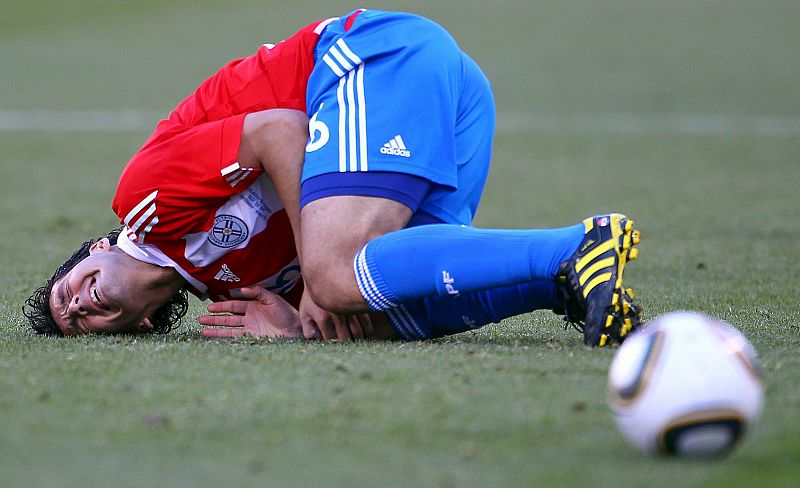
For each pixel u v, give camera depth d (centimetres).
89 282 1534
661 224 3050
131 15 10656
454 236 1368
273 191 1507
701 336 887
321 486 848
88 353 1353
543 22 10038
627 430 896
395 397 1091
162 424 1011
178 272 1550
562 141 5206
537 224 3092
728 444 875
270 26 9869
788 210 3303
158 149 1487
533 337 1516
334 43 1522
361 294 1387
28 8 10875
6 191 3809
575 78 7456
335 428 995
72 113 6191
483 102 1597
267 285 1580
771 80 7219
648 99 6619
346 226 1405
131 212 1491
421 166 1444
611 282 1321
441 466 891
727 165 4434
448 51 1538
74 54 8706
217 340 1503
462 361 1261
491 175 4244
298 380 1171
